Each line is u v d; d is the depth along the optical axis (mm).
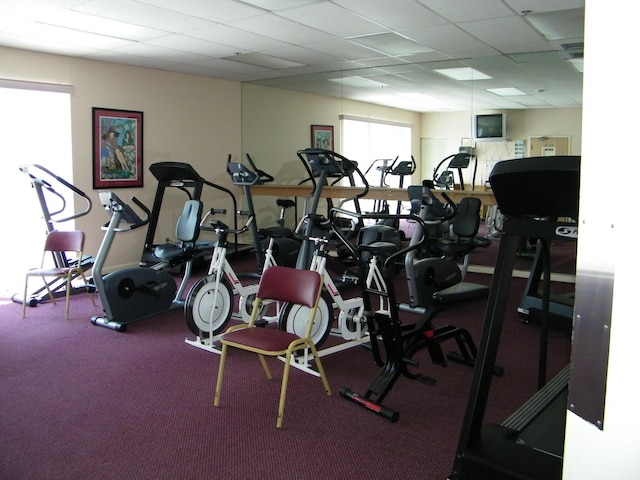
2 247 5637
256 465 2381
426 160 7199
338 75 7262
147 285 4582
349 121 7672
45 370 3492
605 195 1149
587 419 1208
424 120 7211
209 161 7680
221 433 2666
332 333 4164
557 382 2566
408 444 2559
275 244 5117
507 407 2932
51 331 4312
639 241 1096
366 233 5996
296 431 2686
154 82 6871
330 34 5137
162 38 5207
